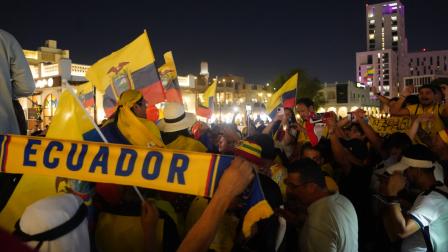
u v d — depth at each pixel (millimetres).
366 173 5406
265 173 3635
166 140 4410
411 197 3793
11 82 3377
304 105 7082
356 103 86125
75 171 2238
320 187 3322
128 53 6172
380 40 162625
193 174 2188
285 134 7117
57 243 1552
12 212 2445
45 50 29938
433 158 3510
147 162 2223
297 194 3395
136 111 3586
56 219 1560
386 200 3477
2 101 3107
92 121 2443
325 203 3201
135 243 2689
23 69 3355
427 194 3416
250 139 3609
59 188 2553
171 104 4484
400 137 4891
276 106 9602
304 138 7023
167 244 2650
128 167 2227
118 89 6176
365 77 152875
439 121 5727
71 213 1644
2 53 3137
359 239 5105
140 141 3287
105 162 2234
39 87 23219
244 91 54219
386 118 6863
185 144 4188
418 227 3355
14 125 3230
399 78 159625
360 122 6086
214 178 2170
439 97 5984
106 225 2717
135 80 6125
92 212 2709
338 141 5539
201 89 37188
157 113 6199
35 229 1523
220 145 5461
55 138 2363
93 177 2230
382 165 4977
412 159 3492
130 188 2740
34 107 21422
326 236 3117
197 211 2924
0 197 3070
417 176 3500
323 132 6926
